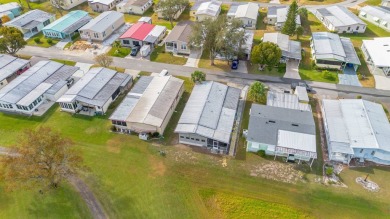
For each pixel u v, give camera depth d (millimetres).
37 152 43781
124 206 46969
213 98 64875
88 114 64938
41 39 94500
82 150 56312
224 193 49250
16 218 45094
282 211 46719
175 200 48031
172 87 68312
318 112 66375
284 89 73250
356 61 79625
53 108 66750
